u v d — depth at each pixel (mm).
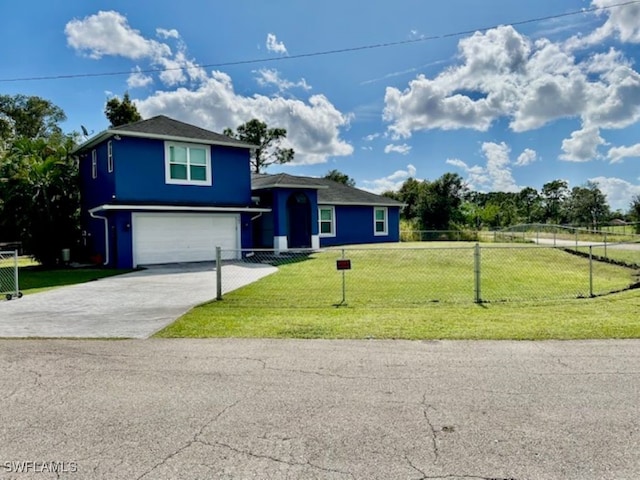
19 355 5289
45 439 3170
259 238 21938
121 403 3818
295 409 3662
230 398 3914
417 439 3119
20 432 3283
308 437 3168
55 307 8523
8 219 17297
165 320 7227
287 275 13266
